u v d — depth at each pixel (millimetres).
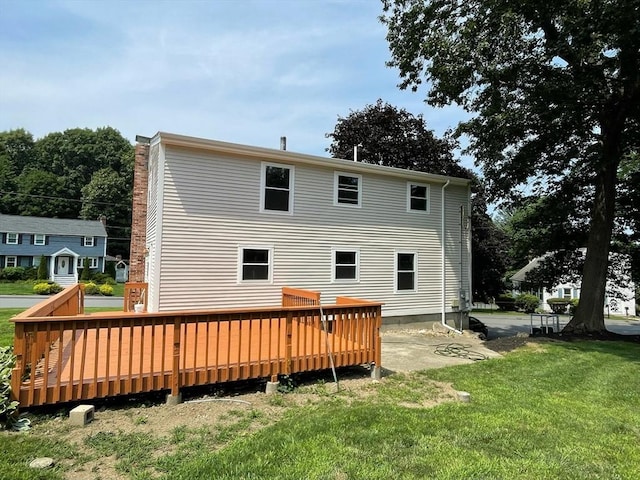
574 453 3348
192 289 8664
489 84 10016
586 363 7371
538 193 13453
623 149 10781
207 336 4566
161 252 8359
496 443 3488
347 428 3689
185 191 8695
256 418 4000
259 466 2900
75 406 4086
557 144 11359
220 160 9156
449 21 10031
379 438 3484
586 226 13695
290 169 10141
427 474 2869
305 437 3455
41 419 3750
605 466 3127
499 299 32812
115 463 2973
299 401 4605
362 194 11320
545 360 7539
